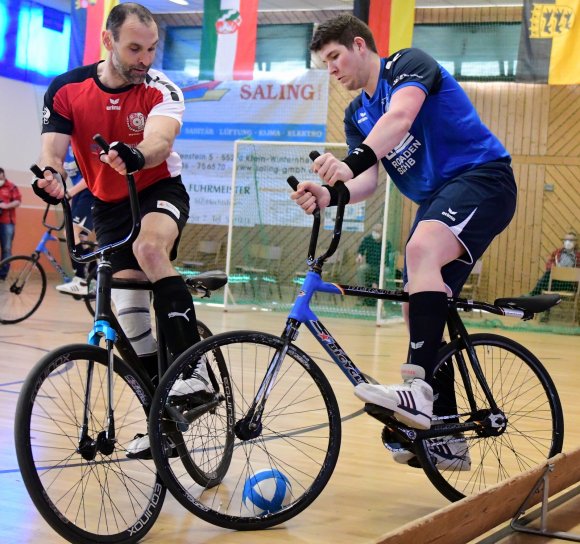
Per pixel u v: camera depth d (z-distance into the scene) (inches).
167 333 83.0
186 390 80.0
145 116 88.3
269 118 410.0
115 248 76.5
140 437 85.5
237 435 80.5
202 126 416.8
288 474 100.4
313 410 139.3
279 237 373.7
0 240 412.2
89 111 88.3
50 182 77.4
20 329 239.5
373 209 339.9
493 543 77.5
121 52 82.4
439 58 434.9
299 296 83.0
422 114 87.9
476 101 437.7
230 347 198.7
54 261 262.2
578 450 90.6
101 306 76.3
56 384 149.4
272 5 442.9
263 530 80.7
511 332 327.3
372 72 88.9
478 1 419.2
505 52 424.8
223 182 412.5
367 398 79.9
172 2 422.9
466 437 90.3
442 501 93.0
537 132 433.4
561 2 311.6
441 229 84.5
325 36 88.2
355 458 110.8
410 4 309.9
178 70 435.5
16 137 460.1
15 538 74.3
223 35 341.4
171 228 86.2
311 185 80.1
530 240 436.1
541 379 95.7
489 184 86.2
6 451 103.6
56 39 480.4
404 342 262.1
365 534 80.6
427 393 82.4
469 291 432.8
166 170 90.0
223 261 419.2
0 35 445.1
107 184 89.5
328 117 424.8
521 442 114.7
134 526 75.2
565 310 374.0
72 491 88.5
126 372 78.3
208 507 78.1
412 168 91.2
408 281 86.3
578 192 429.1
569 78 313.4
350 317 340.2
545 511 81.4
